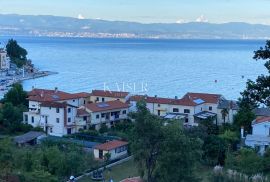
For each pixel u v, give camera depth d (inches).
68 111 4126.5
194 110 4480.8
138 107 1749.5
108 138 3814.0
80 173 2864.2
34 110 4387.3
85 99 5007.4
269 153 3058.6
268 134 3641.7
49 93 4778.5
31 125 4165.8
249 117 3909.9
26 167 2603.3
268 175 2458.2
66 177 2751.0
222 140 3221.0
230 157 2898.6
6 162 2342.5
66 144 3366.1
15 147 3390.7
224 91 7091.5
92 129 4234.7
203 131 3464.6
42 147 3253.0
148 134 1707.7
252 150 3120.1
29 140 3654.0
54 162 2736.2
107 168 3070.9
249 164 2733.8
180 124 1765.5
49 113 4143.7
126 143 3464.6
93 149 3356.3
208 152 3100.4
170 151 1673.2
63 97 4702.3
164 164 1685.5
